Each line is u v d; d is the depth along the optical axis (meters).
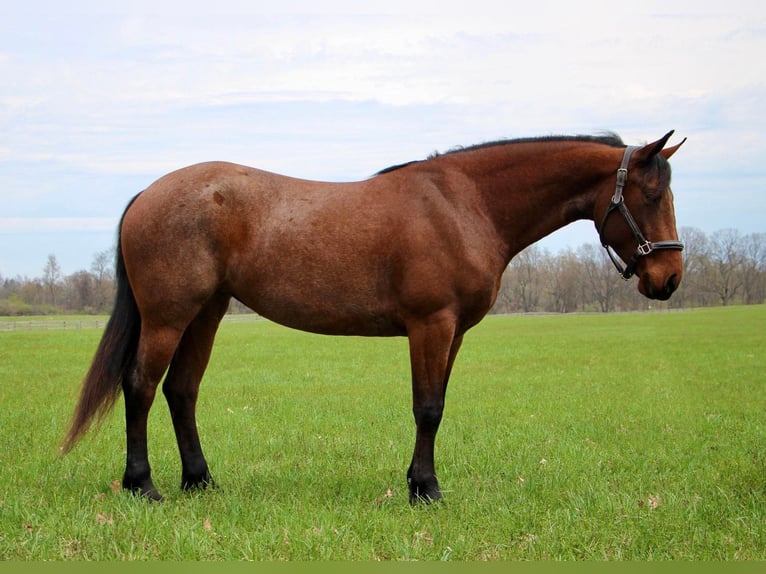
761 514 5.78
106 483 6.65
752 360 22.11
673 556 5.03
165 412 11.54
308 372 19.00
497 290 6.36
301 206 6.16
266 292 6.18
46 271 100.38
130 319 6.29
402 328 6.23
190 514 5.66
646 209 6.12
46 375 18.16
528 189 6.31
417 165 6.35
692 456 8.12
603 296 95.94
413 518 5.66
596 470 7.35
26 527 5.24
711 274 104.50
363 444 8.82
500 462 7.75
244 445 8.69
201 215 6.02
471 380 17.03
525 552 5.09
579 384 16.16
